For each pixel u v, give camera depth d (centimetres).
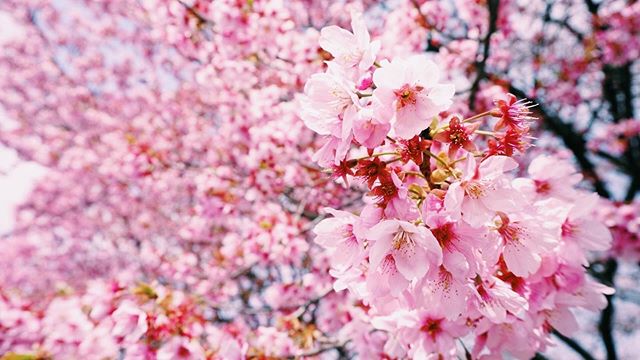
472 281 157
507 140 157
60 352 320
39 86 977
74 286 985
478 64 468
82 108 972
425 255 148
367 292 179
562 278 187
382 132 149
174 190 766
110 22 908
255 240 470
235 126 553
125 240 1030
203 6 467
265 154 470
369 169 158
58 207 1004
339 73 157
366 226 152
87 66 970
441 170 161
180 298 316
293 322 404
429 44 593
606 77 823
